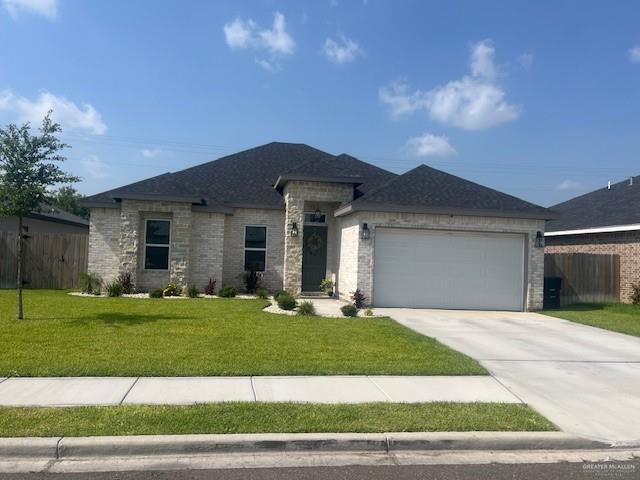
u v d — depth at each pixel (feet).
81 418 18.74
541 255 55.72
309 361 27.63
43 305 46.57
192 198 61.36
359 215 53.72
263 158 79.05
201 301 53.62
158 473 15.92
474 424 19.39
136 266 61.46
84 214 164.86
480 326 43.01
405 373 26.20
